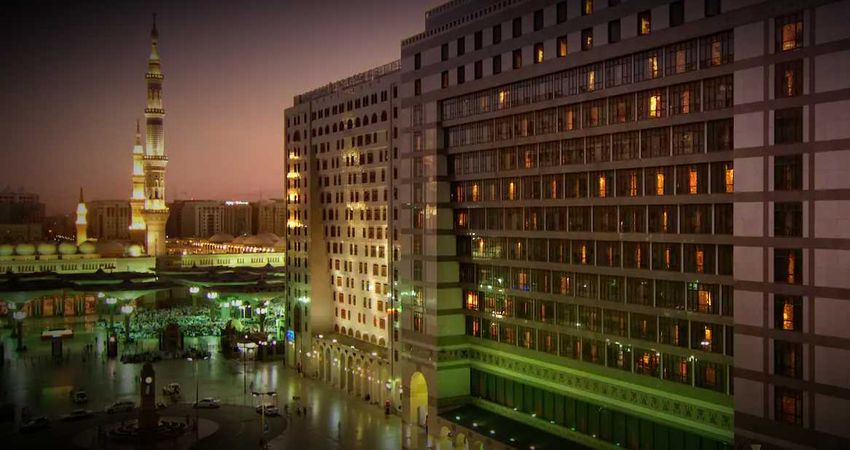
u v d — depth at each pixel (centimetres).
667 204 6134
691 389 5956
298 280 12706
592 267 6819
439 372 8350
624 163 6469
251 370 12962
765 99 5319
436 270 8419
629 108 6431
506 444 7081
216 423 9644
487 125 8000
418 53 8944
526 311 7650
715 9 5691
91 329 17350
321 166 12269
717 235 5744
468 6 8194
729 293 5703
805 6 5081
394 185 10006
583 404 7056
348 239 11531
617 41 6488
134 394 11244
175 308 19825
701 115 5819
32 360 13812
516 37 7569
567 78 7006
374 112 10612
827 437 5009
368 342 10950
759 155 5366
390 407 10006
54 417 9975
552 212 7262
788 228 5216
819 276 5044
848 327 4903
